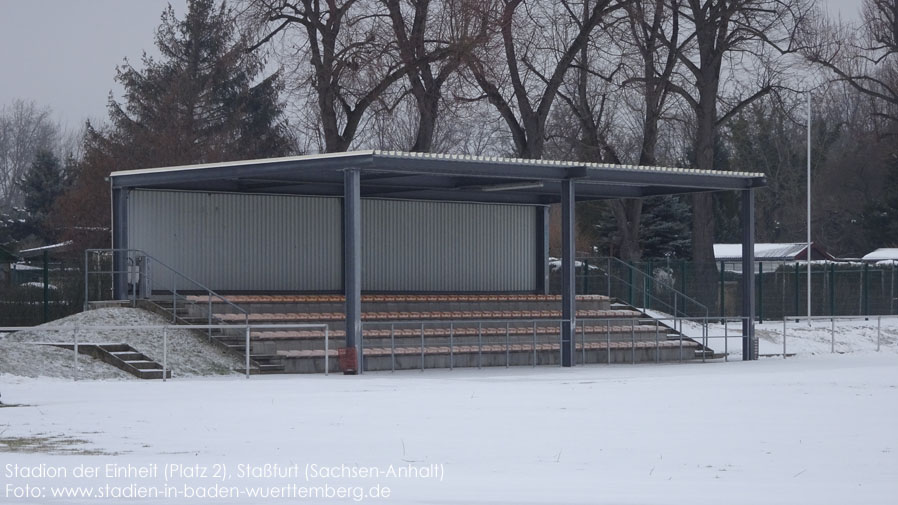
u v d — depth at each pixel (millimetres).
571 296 31812
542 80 50469
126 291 32531
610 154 54281
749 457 12508
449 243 38969
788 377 25453
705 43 51938
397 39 44281
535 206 41094
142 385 22672
